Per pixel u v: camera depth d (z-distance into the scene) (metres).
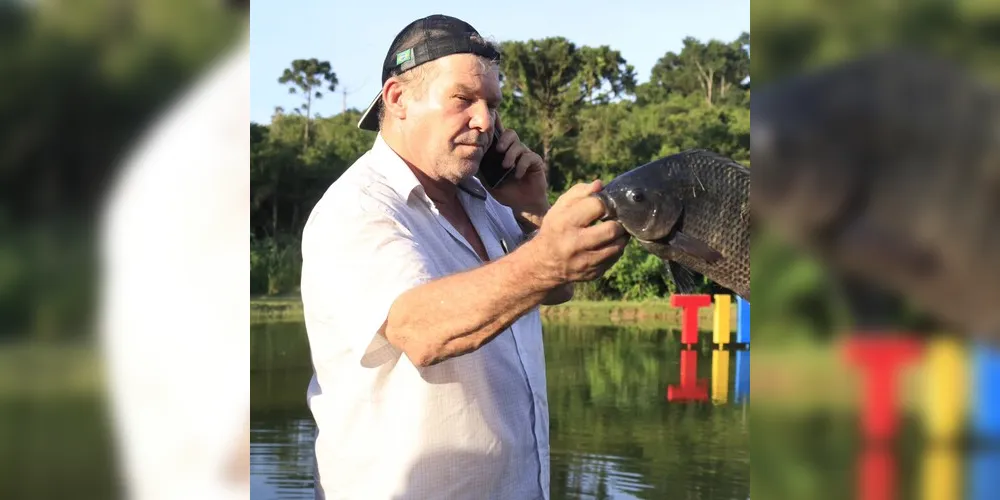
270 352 10.23
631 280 14.07
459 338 1.60
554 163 17.17
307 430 6.68
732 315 11.38
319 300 1.83
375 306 1.71
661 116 16.38
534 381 2.08
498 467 1.90
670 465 5.93
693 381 8.76
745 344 9.81
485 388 1.90
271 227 15.29
